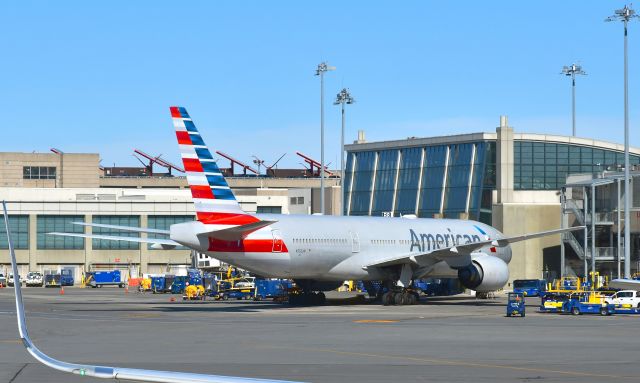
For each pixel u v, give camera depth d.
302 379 26.36
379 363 30.28
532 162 101.12
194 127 55.19
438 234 71.38
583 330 44.06
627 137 73.56
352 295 84.00
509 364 30.09
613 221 89.00
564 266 92.88
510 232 95.75
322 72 91.56
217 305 66.56
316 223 62.84
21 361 30.34
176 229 54.78
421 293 83.44
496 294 87.00
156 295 87.69
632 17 72.75
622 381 26.22
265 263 59.28
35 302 70.94
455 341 38.16
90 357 31.98
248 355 32.62
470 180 102.19
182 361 30.78
